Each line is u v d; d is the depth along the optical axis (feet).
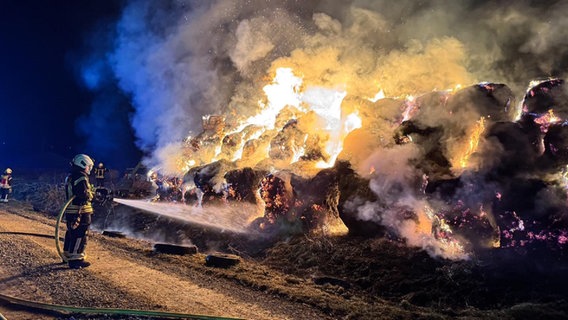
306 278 22.03
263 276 21.97
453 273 19.60
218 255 24.11
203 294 18.88
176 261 24.49
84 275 20.81
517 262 19.22
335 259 23.18
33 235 30.14
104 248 27.68
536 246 19.08
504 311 16.57
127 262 24.08
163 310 16.53
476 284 18.67
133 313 16.06
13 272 20.97
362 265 22.06
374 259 22.24
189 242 30.25
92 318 15.71
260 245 27.55
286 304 18.10
